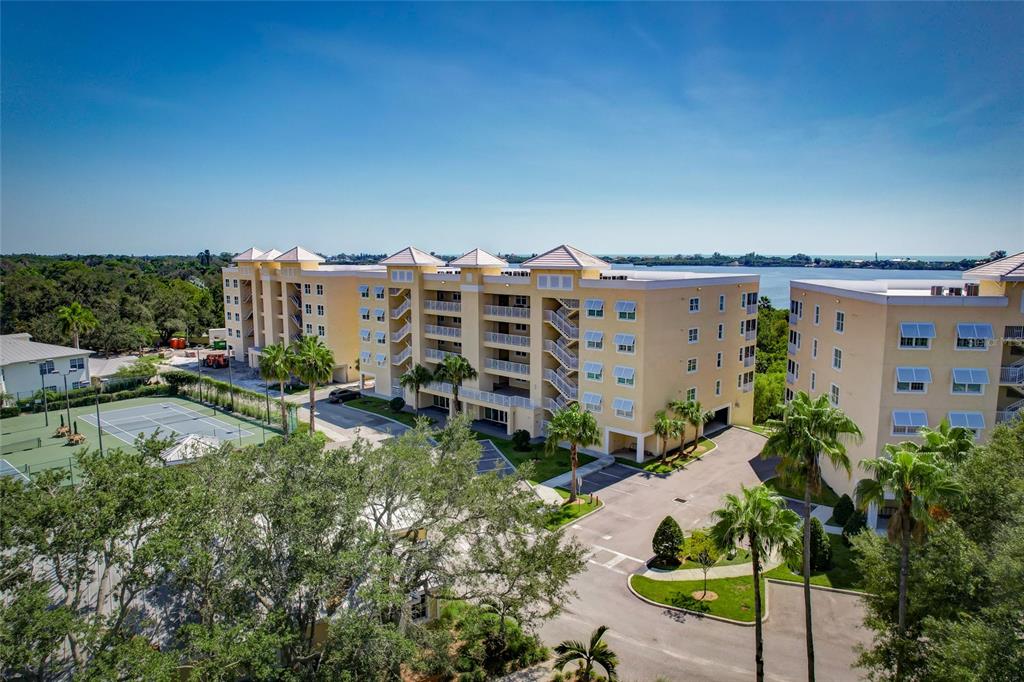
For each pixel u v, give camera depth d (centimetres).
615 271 6009
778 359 8669
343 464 2466
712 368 5838
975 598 2227
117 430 6397
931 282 5038
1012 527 2277
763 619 3039
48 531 1989
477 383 6297
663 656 2791
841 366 4422
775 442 2655
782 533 2406
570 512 4197
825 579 3359
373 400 7438
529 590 2591
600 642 2797
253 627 2058
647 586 3344
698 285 5481
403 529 2900
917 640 2317
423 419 2995
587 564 3575
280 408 6531
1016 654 1792
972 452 2709
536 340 5762
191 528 2138
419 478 2553
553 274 5550
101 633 2044
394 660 2253
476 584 2703
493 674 2712
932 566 2341
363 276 7638
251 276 9550
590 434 4266
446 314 6650
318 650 2317
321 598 2206
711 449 5459
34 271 13875
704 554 3322
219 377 8819
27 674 1908
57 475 2148
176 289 13450
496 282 6053
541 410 5803
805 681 2594
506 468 5062
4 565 1905
